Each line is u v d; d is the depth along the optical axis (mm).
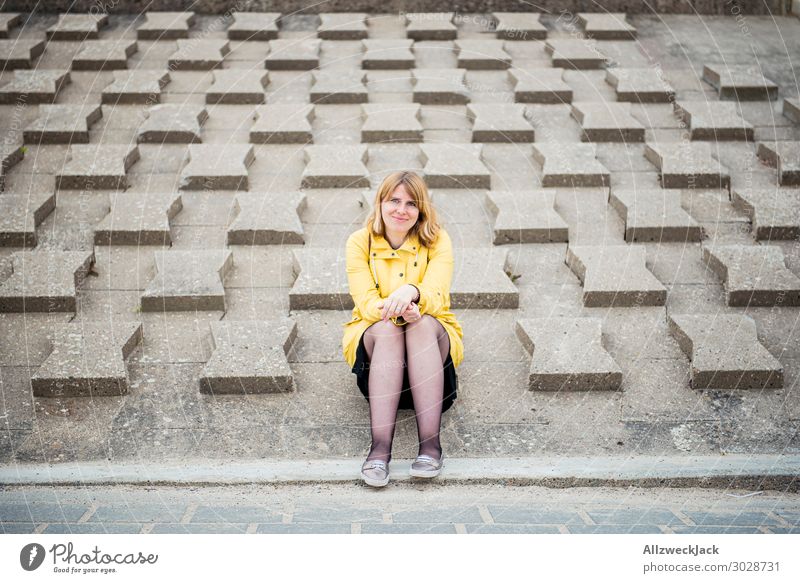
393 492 3299
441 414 3617
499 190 5488
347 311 4504
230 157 5637
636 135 6070
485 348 4246
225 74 6859
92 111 6156
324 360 4152
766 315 4469
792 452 3572
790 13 8398
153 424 3713
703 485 3389
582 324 4273
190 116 6125
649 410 3852
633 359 4168
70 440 3600
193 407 3828
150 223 4934
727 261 4695
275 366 3951
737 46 7641
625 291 4508
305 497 3248
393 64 7141
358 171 5512
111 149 5688
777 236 5027
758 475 3396
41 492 3232
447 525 2973
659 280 4711
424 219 3686
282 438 3646
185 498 3213
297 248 4934
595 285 4535
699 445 3625
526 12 8297
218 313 4441
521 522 3010
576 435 3689
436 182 5484
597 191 5512
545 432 3705
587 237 5066
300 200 5242
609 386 3969
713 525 2998
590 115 6219
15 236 4832
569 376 3939
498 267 4684
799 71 7152
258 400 3887
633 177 5664
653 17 8297
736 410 3848
